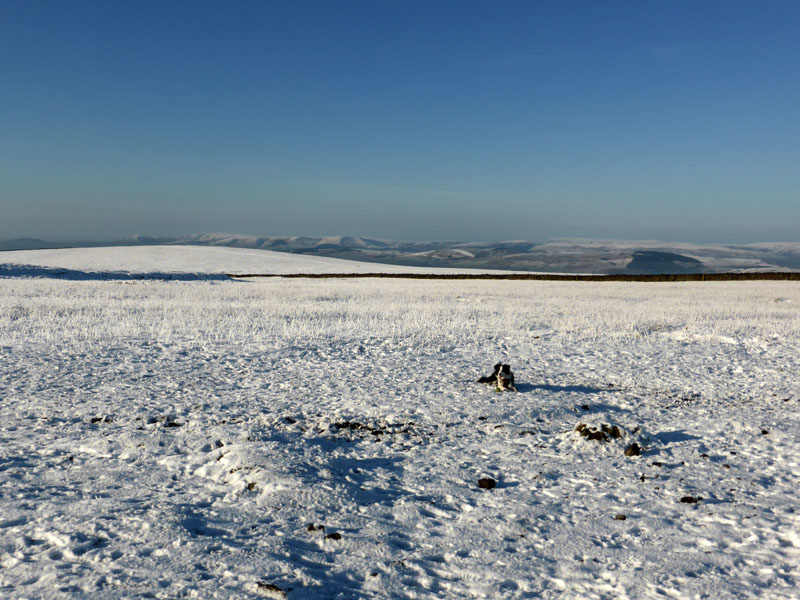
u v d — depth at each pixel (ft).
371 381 39.70
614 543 16.35
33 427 27.12
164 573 13.75
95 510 17.51
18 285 127.13
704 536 16.79
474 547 15.94
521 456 24.44
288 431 27.12
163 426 27.73
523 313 86.28
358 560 14.94
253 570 14.01
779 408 33.58
